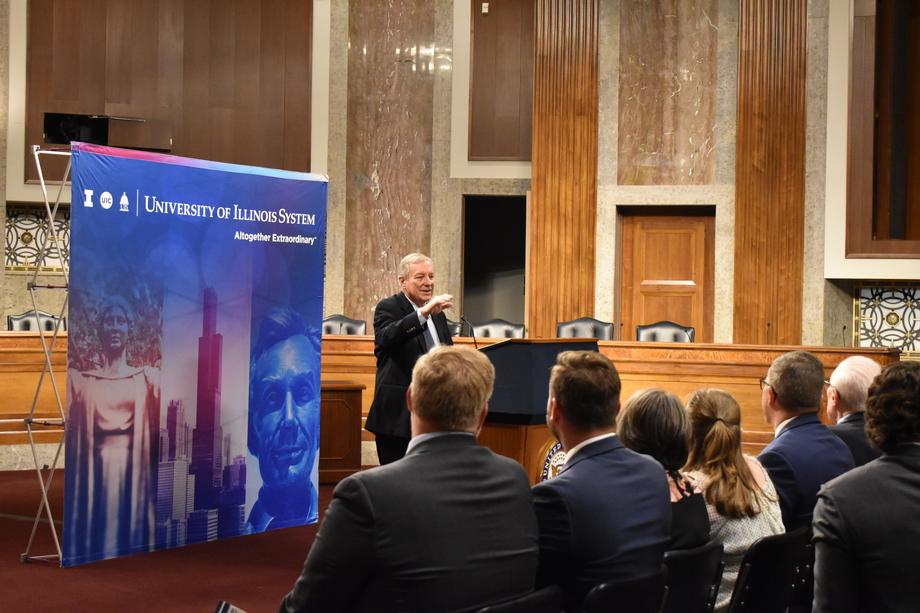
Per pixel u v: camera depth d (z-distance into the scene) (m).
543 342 4.53
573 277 10.05
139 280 4.66
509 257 10.83
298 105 10.68
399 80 10.69
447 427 2.20
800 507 3.01
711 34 9.98
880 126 9.80
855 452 3.25
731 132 9.94
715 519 2.81
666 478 2.50
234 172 4.98
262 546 5.28
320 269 5.34
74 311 4.47
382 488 2.06
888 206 9.80
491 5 10.61
